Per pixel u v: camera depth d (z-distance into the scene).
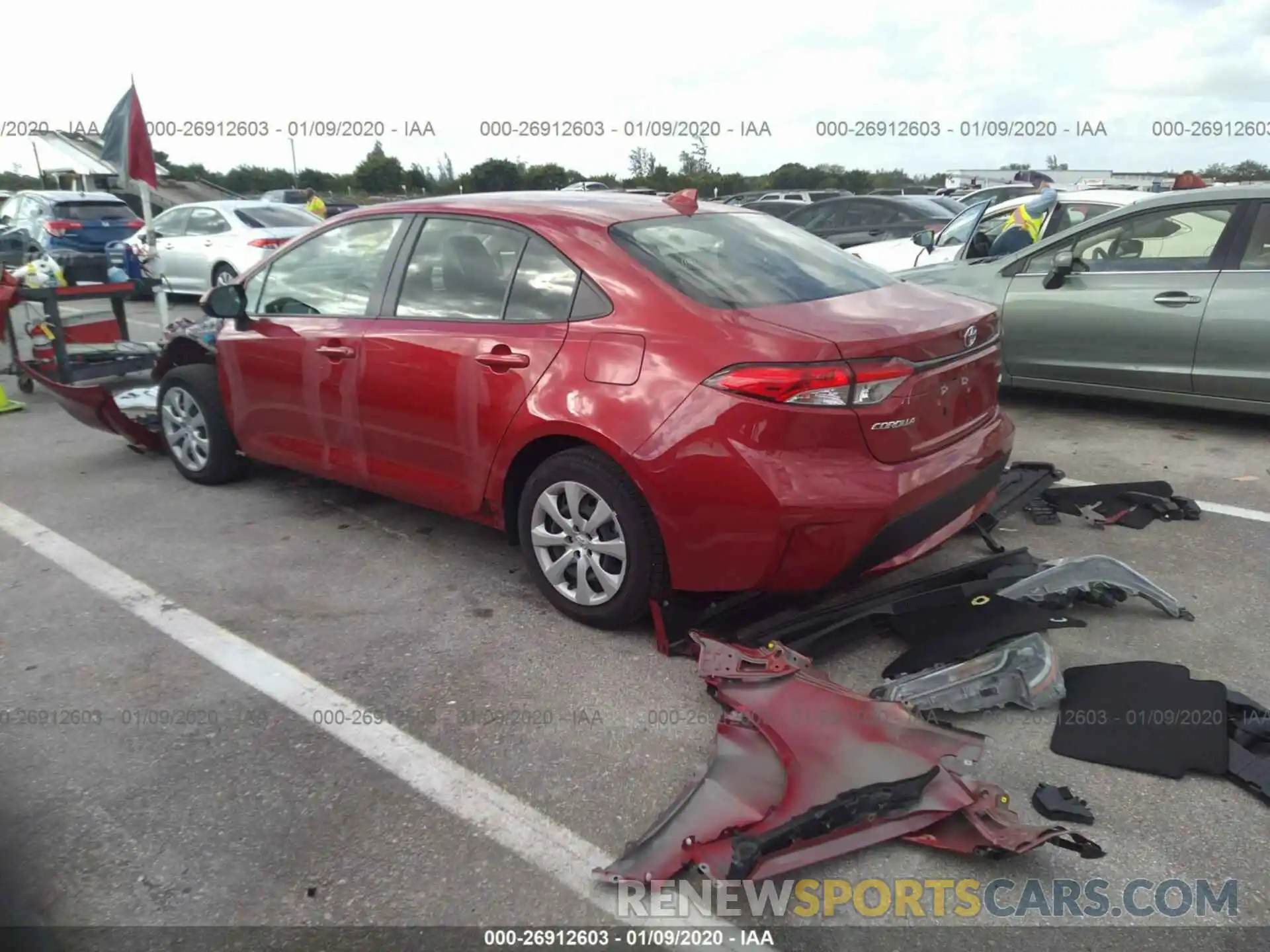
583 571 3.54
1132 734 2.82
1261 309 5.48
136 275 7.97
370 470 4.28
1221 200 5.70
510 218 3.74
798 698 2.85
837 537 3.03
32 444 6.38
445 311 3.88
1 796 2.74
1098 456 5.57
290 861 2.47
